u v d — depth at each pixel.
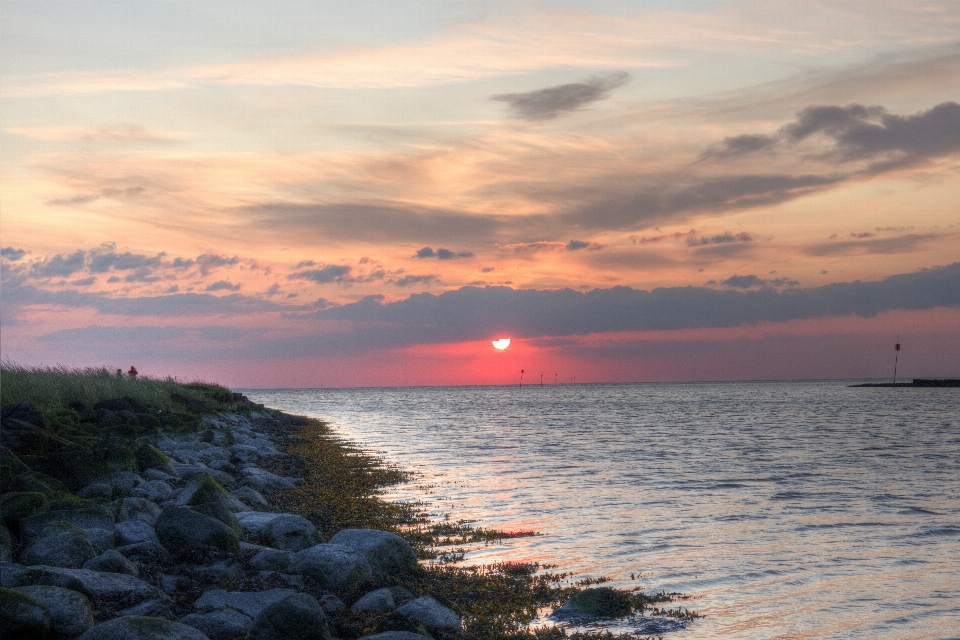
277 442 46.00
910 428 67.75
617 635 12.48
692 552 18.25
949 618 13.63
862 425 72.62
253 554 13.91
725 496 26.98
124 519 14.80
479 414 101.94
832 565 17.14
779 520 22.38
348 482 29.44
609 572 16.39
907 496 27.08
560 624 12.92
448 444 50.03
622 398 188.00
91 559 12.03
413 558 15.33
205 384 68.94
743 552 18.30
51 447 19.33
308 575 13.01
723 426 71.69
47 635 9.42
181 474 22.53
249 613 11.23
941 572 16.61
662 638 12.43
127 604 10.79
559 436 58.22
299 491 26.02
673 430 65.75
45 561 11.95
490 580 15.45
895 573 16.48
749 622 13.28
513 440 53.94
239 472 26.69
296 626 10.37
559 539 19.58
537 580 15.57
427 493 27.38
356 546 14.66
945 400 152.75
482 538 19.64
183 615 10.87
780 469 35.50
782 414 97.25
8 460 17.47
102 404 31.97
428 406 139.12
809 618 13.55
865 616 13.70
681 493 27.67
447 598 13.92
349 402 170.25
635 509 24.17
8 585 10.38
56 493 15.81
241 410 60.91
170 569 12.68
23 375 33.97
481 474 33.19
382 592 12.51
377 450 45.09
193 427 33.28
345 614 11.71
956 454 43.19
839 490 28.58
